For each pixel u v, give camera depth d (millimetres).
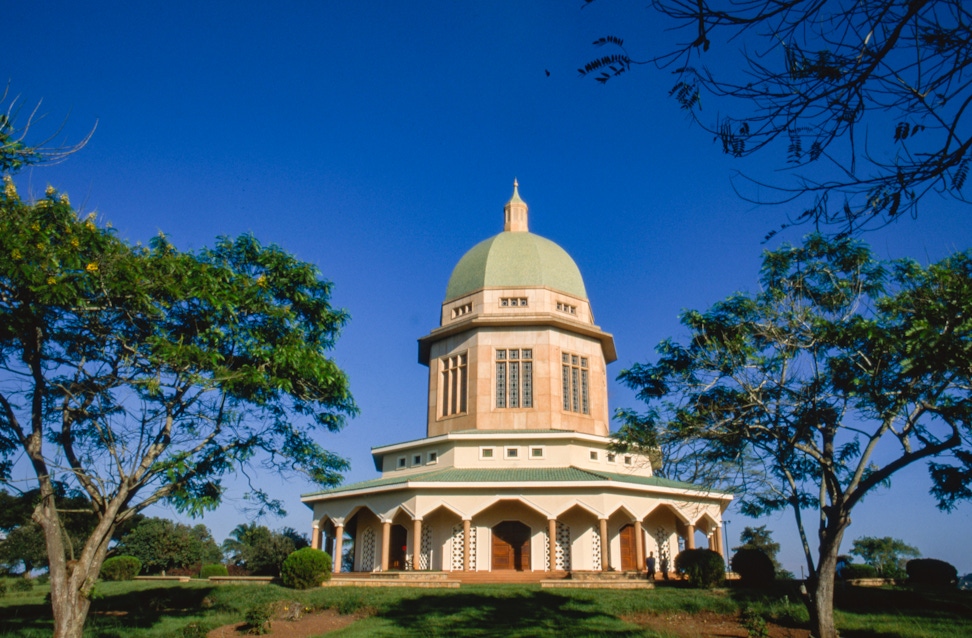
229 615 27359
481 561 35219
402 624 23953
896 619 23266
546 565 34938
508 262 44156
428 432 41844
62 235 17656
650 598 26703
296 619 26203
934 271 18969
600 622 23641
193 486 20141
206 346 19844
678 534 39156
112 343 19453
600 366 42906
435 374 42844
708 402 23234
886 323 19625
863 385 19469
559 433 37875
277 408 21984
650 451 24594
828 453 20969
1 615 29703
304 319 22547
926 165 5242
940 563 33344
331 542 44750
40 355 18656
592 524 35594
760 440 22359
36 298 17109
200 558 54938
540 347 40906
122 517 18828
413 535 36031
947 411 18328
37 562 59812
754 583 30422
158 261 19047
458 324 42062
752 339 23078
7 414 18172
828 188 5539
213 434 20141
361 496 37375
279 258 22125
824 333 20406
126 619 27750
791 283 22234
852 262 21531
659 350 23938
